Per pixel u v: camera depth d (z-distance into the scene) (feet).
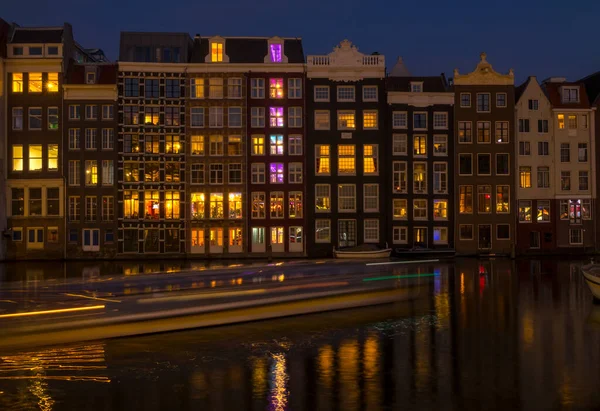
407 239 210.79
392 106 212.64
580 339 79.71
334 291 121.49
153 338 80.07
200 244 206.49
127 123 204.44
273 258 205.26
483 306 104.58
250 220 207.82
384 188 210.18
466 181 214.48
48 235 201.57
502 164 215.72
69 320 90.68
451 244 213.05
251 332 83.92
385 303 107.86
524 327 87.20
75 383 61.57
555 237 217.15
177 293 117.08
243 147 208.44
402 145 213.05
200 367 67.05
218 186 207.72
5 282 136.36
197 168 208.03
